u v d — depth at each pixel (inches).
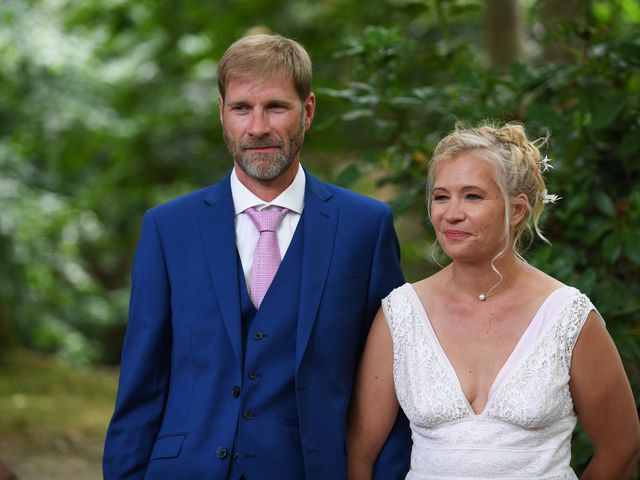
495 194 146.9
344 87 510.3
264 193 162.9
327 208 165.8
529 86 231.9
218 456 154.8
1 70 566.9
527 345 148.3
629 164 226.4
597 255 230.8
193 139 624.7
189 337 159.5
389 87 244.4
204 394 157.3
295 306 159.8
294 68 155.4
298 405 156.3
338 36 547.2
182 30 604.7
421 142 241.9
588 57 235.0
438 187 149.3
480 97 235.3
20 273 630.5
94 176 694.5
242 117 155.3
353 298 162.6
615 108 218.5
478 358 150.0
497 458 145.2
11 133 609.3
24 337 647.1
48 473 335.9
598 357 149.9
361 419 162.9
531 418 144.5
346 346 161.5
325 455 157.5
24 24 553.9
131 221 679.1
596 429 154.0
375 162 245.0
